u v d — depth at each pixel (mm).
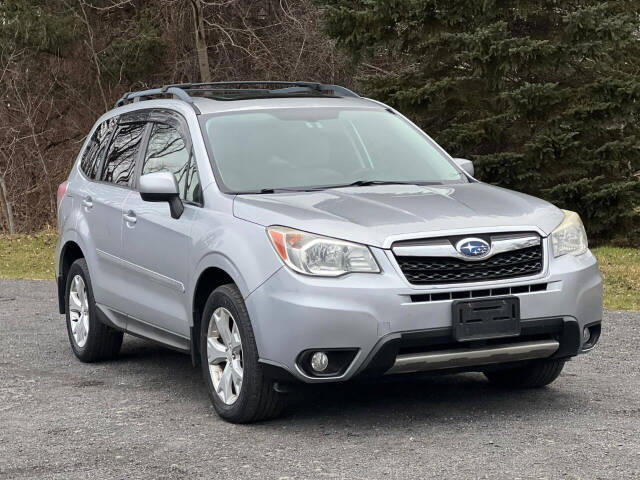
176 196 6582
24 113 28781
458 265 5586
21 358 8539
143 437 5781
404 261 5535
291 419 6082
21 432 5988
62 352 8805
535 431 5621
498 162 17234
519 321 5648
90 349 8148
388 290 5449
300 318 5477
